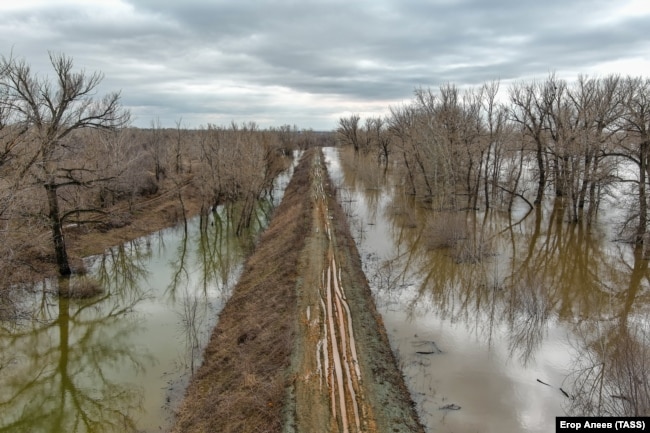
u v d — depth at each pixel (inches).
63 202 1353.3
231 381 603.5
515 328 781.9
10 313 805.9
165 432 549.0
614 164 1306.6
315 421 484.7
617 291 972.6
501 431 511.8
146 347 776.9
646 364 544.1
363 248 1272.1
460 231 1314.0
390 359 644.7
